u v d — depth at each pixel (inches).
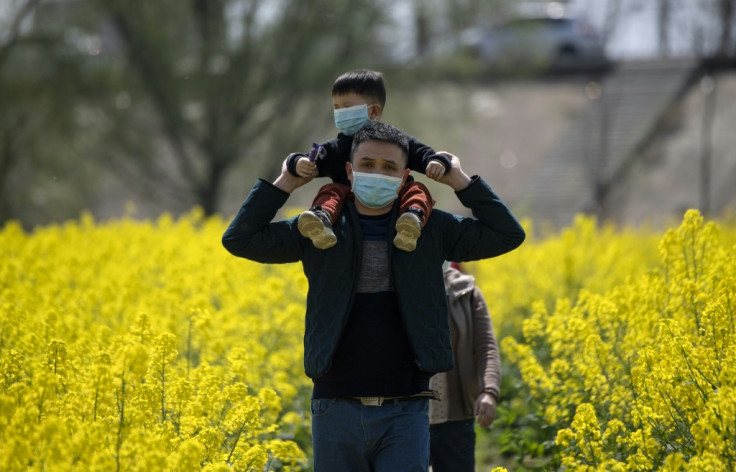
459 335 469.1
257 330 682.2
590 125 2896.2
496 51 2171.5
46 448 362.9
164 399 460.1
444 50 2110.0
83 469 358.9
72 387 450.0
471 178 395.5
